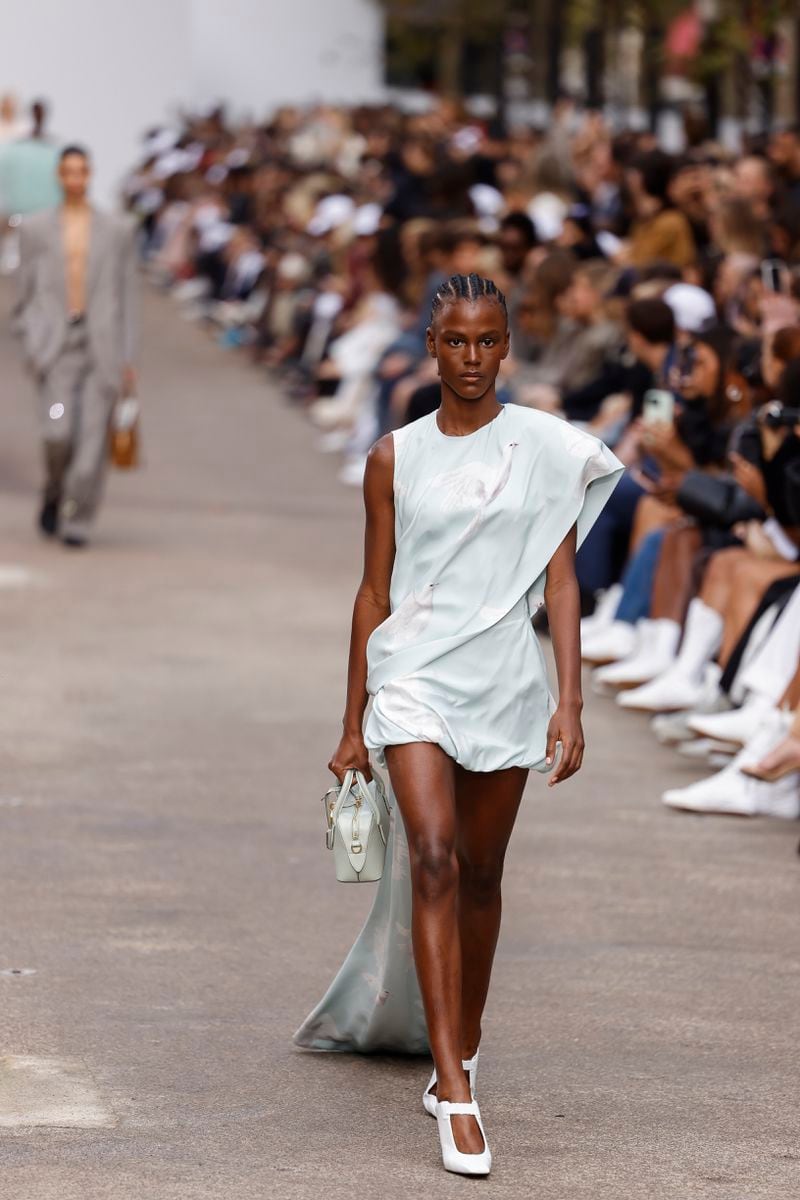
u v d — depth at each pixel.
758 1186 11.03
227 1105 12.00
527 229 33.88
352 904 15.83
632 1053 13.00
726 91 62.41
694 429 21.94
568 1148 11.51
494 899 11.80
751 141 39.66
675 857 17.38
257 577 30.23
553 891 16.34
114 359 30.83
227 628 26.67
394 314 41.38
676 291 26.52
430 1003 11.11
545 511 11.58
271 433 46.00
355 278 45.75
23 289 30.84
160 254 76.44
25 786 19.11
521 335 31.83
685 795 18.83
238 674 24.09
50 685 23.25
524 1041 13.19
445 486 11.55
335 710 22.48
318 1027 12.88
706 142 41.41
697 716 19.59
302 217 56.25
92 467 31.23
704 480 20.94
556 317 28.78
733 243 27.91
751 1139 11.68
